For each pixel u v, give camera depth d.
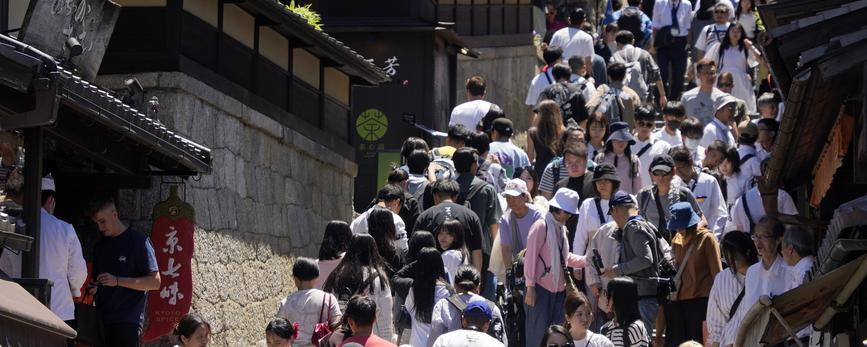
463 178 20.48
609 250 18.19
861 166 11.83
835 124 13.24
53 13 13.08
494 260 19.34
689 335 17.94
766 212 18.69
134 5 18.42
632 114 27.69
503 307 18.92
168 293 17.05
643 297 17.97
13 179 15.05
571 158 20.89
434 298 15.95
